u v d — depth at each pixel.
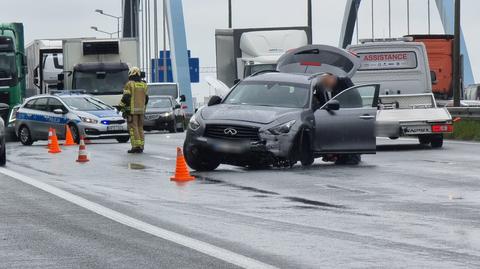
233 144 35.38
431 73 66.19
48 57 88.44
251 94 38.03
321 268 15.88
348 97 38.16
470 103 83.12
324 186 30.30
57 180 33.25
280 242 18.75
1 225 21.39
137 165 40.50
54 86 88.06
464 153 46.56
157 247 18.09
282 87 38.09
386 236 19.53
